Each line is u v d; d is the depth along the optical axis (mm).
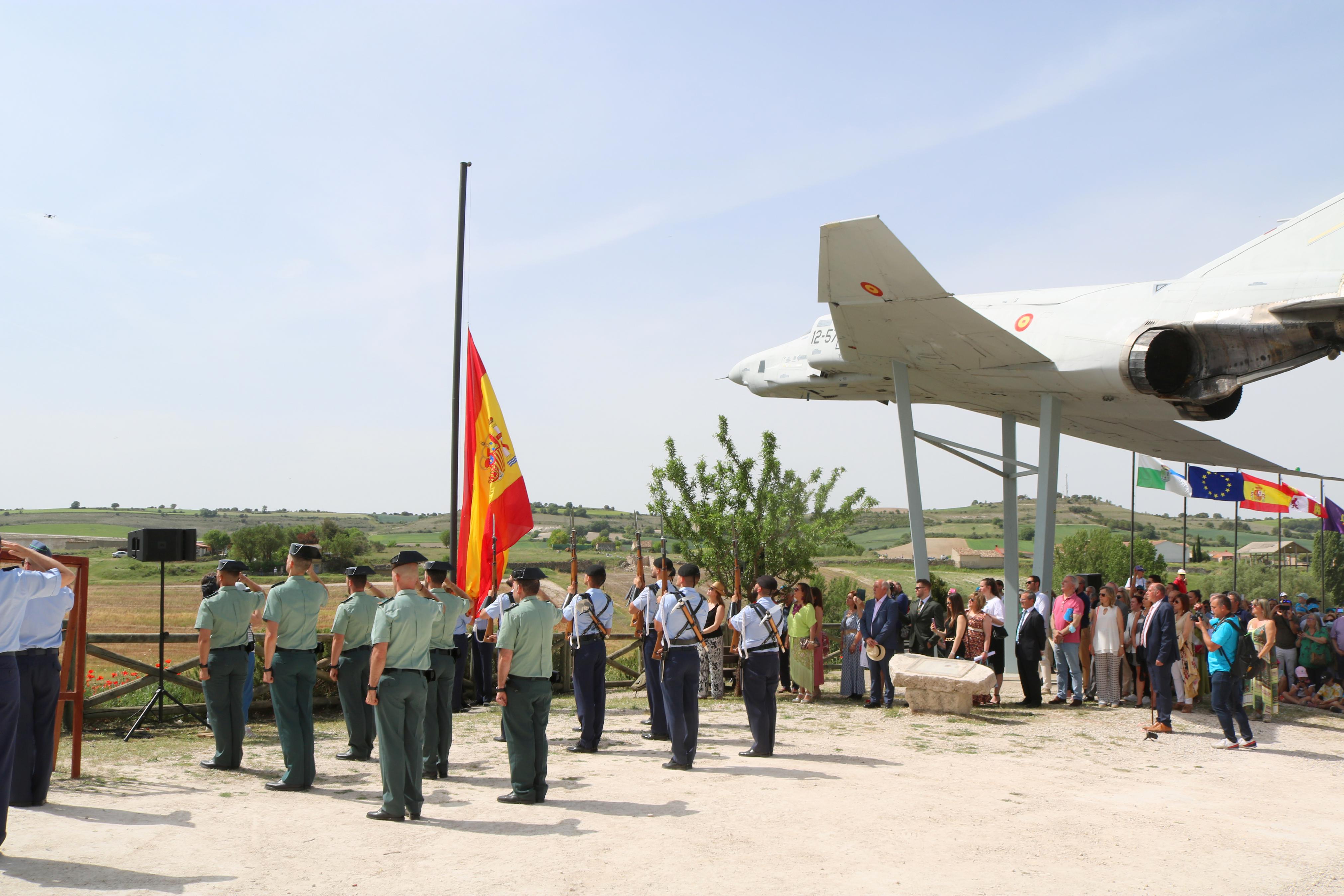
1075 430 19672
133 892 4500
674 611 8172
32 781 6227
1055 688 14258
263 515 142625
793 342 21141
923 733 10281
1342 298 11906
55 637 6320
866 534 111250
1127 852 5699
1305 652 12828
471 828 5934
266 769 7984
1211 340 13320
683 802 6754
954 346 14430
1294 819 6715
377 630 6129
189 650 25797
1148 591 10859
